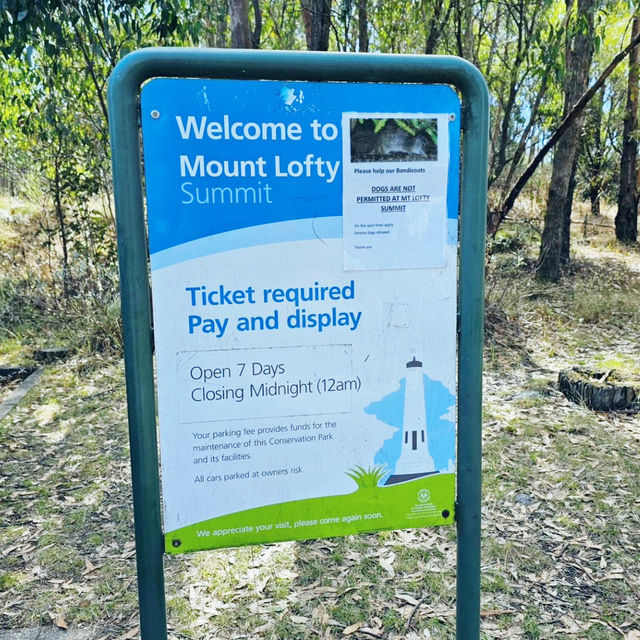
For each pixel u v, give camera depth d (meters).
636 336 8.11
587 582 3.08
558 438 4.78
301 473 1.92
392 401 1.94
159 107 1.70
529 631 2.74
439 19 8.79
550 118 10.77
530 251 12.66
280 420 1.89
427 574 3.13
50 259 10.18
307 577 3.12
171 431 1.83
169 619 2.84
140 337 1.76
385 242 1.86
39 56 7.41
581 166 17.86
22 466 4.48
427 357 1.94
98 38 6.34
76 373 6.52
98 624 2.83
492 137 11.71
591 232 17.89
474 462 2.00
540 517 3.67
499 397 5.82
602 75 7.98
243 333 1.83
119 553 3.38
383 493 1.98
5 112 8.59
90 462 4.52
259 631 2.76
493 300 8.60
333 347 1.88
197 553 3.33
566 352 7.41
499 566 3.20
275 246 1.81
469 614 2.09
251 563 3.24
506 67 9.84
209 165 1.75
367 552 3.32
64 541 3.50
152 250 1.75
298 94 1.76
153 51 1.68
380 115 1.81
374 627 2.78
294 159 1.79
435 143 1.85
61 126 8.00
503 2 9.47
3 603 2.98
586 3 8.52
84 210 9.77
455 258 1.91
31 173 10.29
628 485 4.03
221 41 8.28
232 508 1.90
